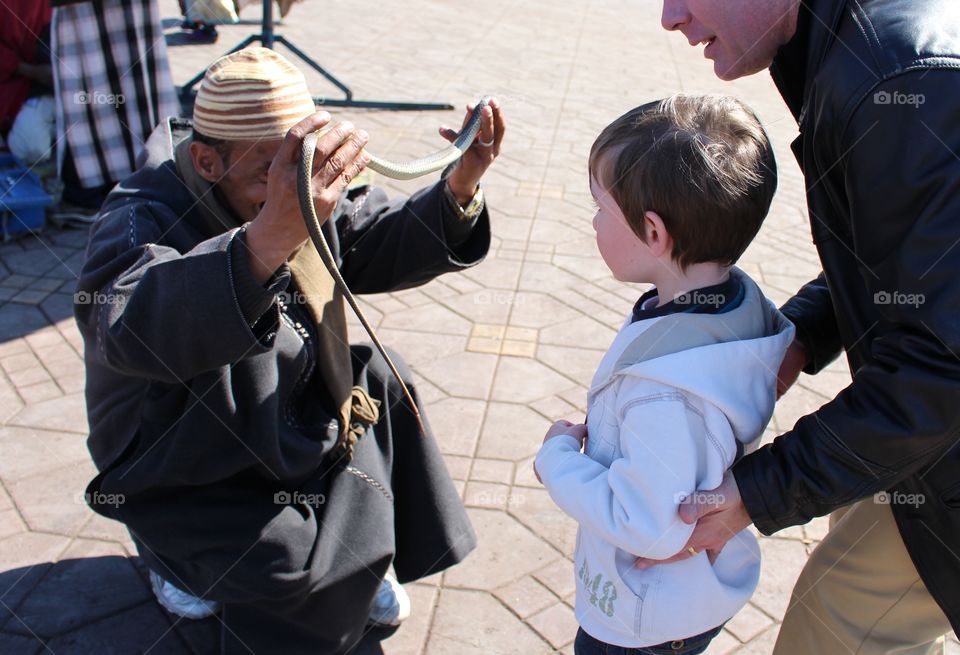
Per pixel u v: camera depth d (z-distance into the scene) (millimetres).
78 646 2393
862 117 1321
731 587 1657
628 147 1488
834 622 1841
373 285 2330
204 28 8859
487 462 3174
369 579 2154
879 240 1364
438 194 2131
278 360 1943
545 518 2930
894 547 1702
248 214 1923
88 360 2033
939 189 1267
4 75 4820
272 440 1905
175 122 2102
